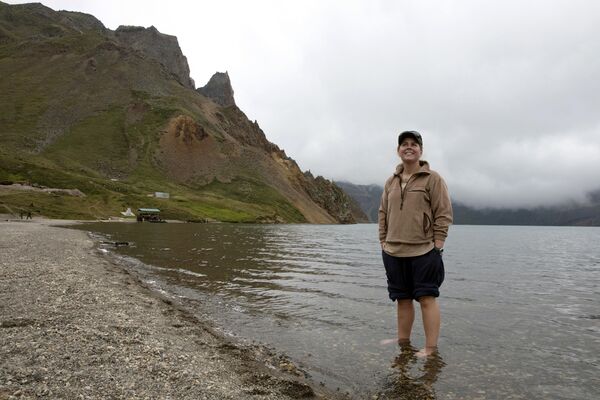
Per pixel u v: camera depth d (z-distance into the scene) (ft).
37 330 28.68
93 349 25.81
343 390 24.71
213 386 22.57
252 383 24.18
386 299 51.70
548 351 31.89
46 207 362.12
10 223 213.05
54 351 24.62
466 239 317.22
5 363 21.98
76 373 21.67
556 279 80.79
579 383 25.77
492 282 72.79
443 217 28.48
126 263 79.92
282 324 39.17
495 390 24.70
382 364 28.78
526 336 36.09
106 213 411.75
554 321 42.16
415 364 28.76
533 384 25.58
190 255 99.91
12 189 400.06
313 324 39.29
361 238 251.80
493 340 34.68
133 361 24.64
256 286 59.57
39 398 18.16
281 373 26.73
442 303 51.16
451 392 24.40
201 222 493.77
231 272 73.05
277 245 154.51
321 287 60.23
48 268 58.39
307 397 23.06
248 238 195.93
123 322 33.76
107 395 19.44
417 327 37.45
